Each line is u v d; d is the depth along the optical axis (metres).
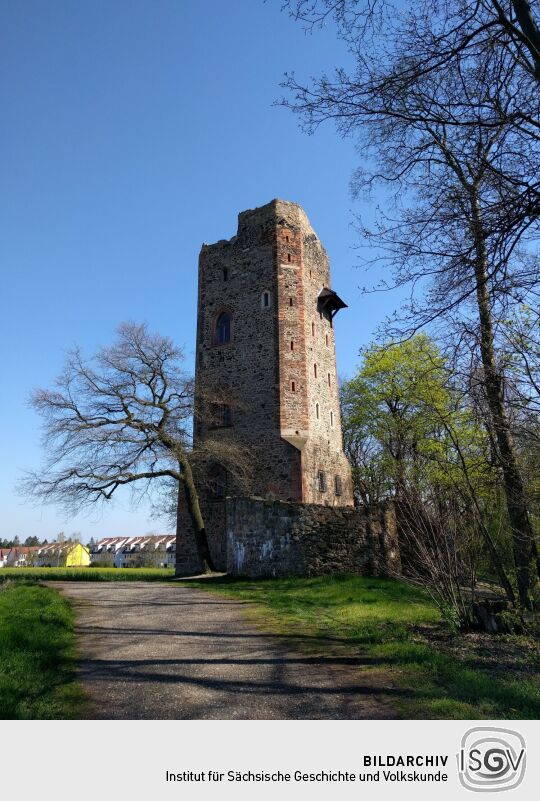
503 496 9.70
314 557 15.34
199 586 15.68
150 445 22.12
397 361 28.88
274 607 11.07
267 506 16.52
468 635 8.38
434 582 9.04
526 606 9.09
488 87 6.82
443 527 9.06
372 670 6.38
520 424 9.01
